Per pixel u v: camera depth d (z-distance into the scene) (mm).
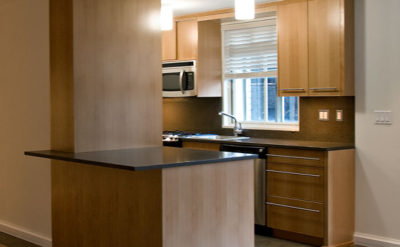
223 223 3420
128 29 3971
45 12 4324
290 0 4789
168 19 5301
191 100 6273
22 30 4609
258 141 4969
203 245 3309
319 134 4961
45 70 4352
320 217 4320
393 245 4242
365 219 4441
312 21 4617
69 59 3668
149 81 4133
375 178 4359
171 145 5520
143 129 4094
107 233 3656
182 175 3174
